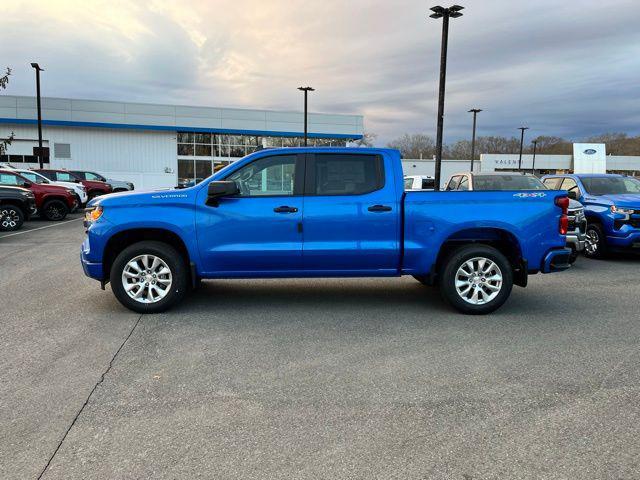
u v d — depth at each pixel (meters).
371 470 2.67
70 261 9.34
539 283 7.73
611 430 3.08
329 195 5.68
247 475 2.62
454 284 5.73
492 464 2.72
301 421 3.21
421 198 5.67
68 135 37.88
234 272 5.73
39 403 3.44
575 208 8.59
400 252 5.72
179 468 2.69
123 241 5.93
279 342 4.76
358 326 5.30
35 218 19.42
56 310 5.88
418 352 4.49
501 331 5.14
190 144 40.19
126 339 4.82
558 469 2.67
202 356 4.37
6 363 4.18
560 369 4.08
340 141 44.00
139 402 3.47
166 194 5.66
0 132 36.81
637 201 9.69
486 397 3.55
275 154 5.74
